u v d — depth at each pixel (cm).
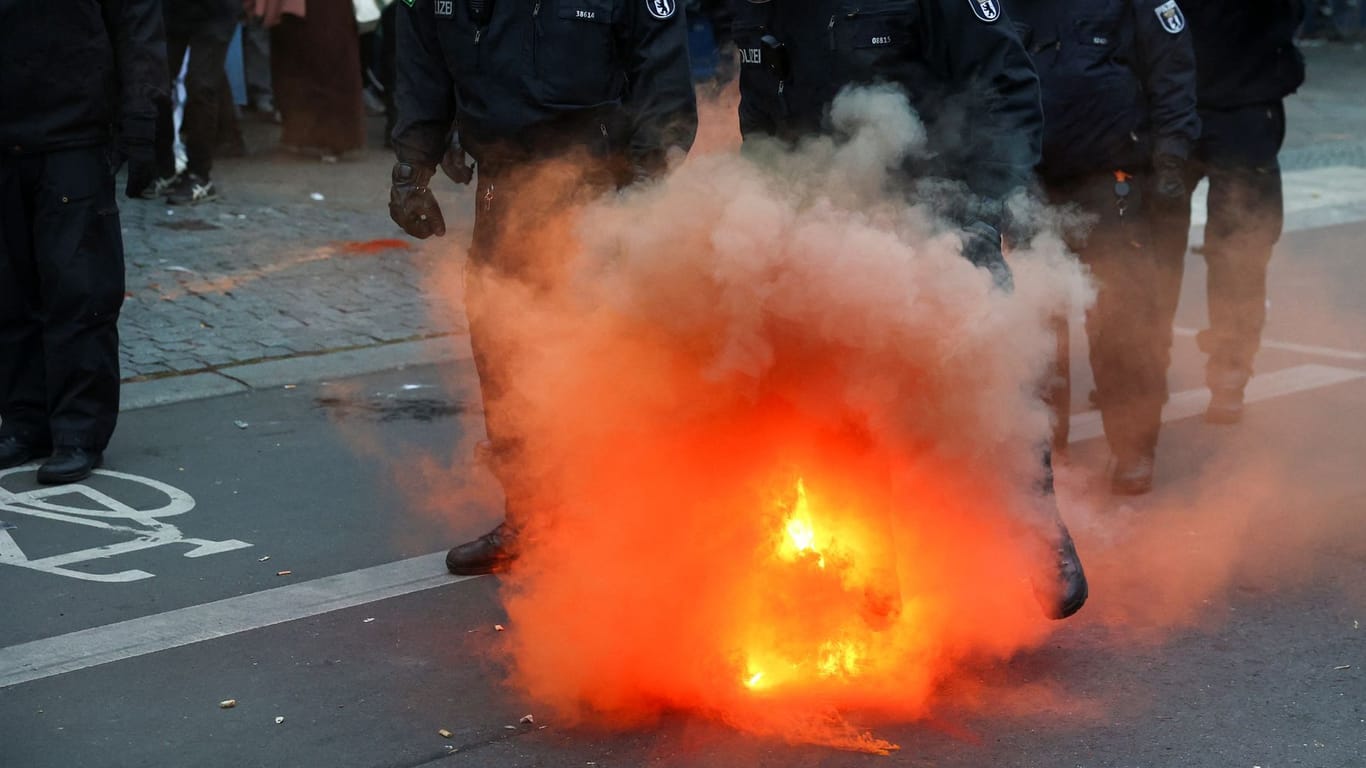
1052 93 511
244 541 499
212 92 1023
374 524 516
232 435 617
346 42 1178
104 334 562
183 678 397
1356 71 2069
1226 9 610
